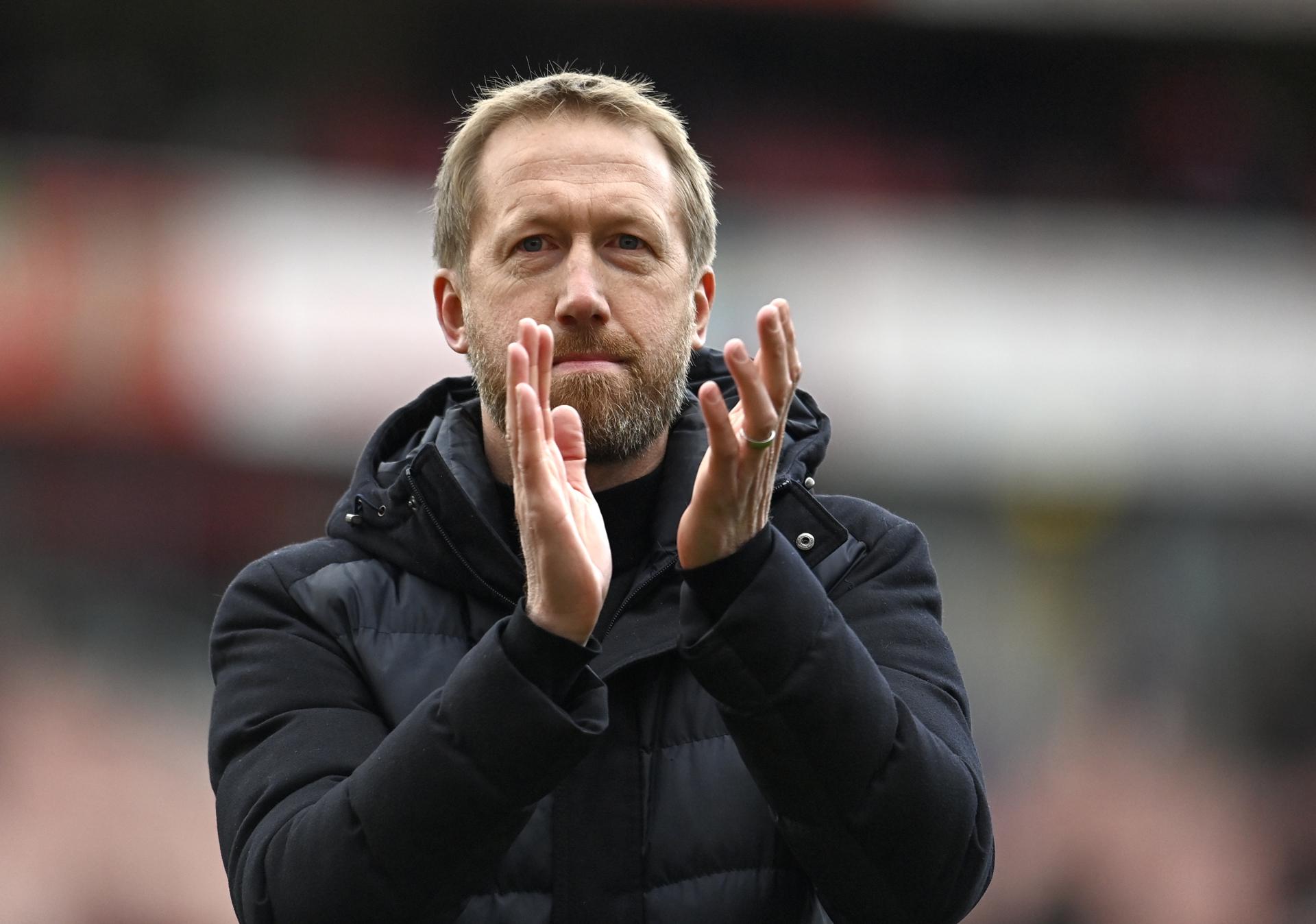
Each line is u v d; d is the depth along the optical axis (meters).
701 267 6.62
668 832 5.80
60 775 30.92
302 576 6.19
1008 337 42.31
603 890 5.75
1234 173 49.66
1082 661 39.19
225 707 6.01
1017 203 49.66
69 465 36.59
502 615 6.11
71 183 38.41
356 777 5.31
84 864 29.53
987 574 40.00
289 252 38.94
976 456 41.19
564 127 6.28
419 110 46.53
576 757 5.20
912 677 5.98
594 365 6.04
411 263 39.47
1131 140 50.47
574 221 6.12
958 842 5.48
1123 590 40.09
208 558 36.75
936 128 50.88
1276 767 37.31
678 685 6.00
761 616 5.27
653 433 6.21
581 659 5.24
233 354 37.38
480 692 5.17
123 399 36.72
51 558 35.94
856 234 43.75
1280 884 34.06
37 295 37.00
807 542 6.15
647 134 6.38
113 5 44.38
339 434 37.34
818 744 5.31
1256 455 41.97
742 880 5.79
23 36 44.28
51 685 33.38
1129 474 41.25
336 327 38.25
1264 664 39.59
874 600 6.20
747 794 5.85
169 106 44.50
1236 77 51.06
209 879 30.56
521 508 5.20
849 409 41.09
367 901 5.22
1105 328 42.78
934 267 43.22
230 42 45.53
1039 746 37.25
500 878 5.73
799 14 49.03
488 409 6.42
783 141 49.66
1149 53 50.91
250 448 37.12
